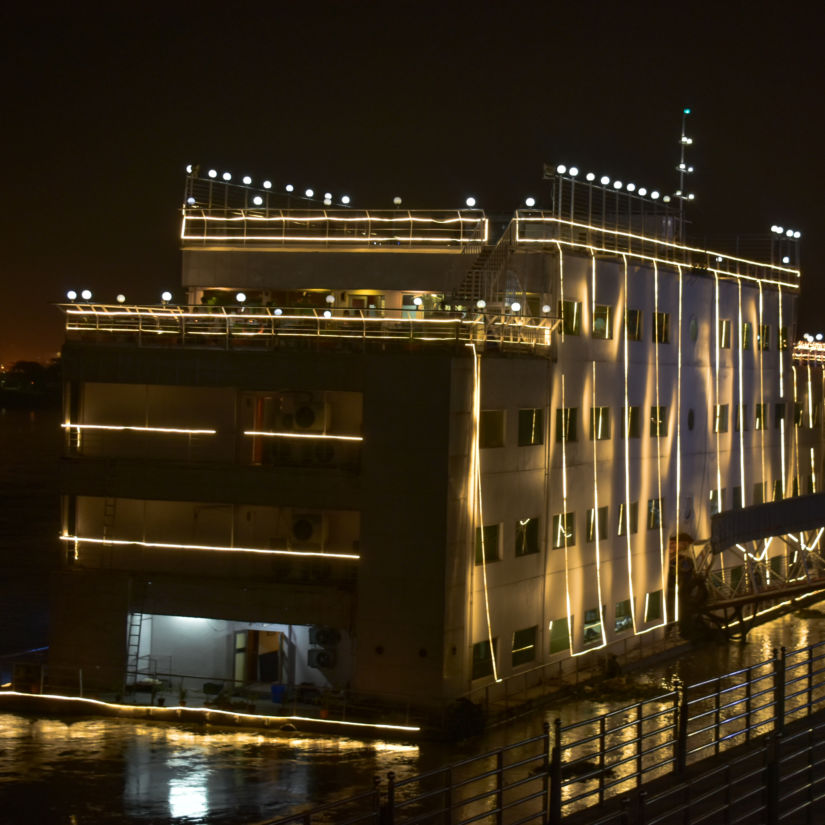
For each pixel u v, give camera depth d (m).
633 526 53.78
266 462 43.72
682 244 59.34
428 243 51.19
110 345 44.38
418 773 36.47
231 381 42.94
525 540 46.06
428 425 41.03
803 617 64.25
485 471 43.12
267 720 40.94
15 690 43.34
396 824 21.59
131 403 44.84
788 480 69.06
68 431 44.91
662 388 55.75
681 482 57.56
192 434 44.34
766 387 66.25
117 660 43.38
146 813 32.94
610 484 51.75
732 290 61.97
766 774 21.53
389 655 41.38
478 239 50.50
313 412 42.75
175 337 44.53
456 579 41.50
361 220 51.59
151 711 41.97
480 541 43.06
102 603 43.53
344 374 41.94
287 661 43.56
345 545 43.25
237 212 53.47
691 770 25.02
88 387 45.06
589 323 49.81
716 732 26.25
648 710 43.66
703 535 59.62
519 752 38.44
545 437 46.94
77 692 43.16
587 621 50.16
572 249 48.19
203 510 44.25
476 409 42.34
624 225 56.72
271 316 42.94
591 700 45.25
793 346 69.25
